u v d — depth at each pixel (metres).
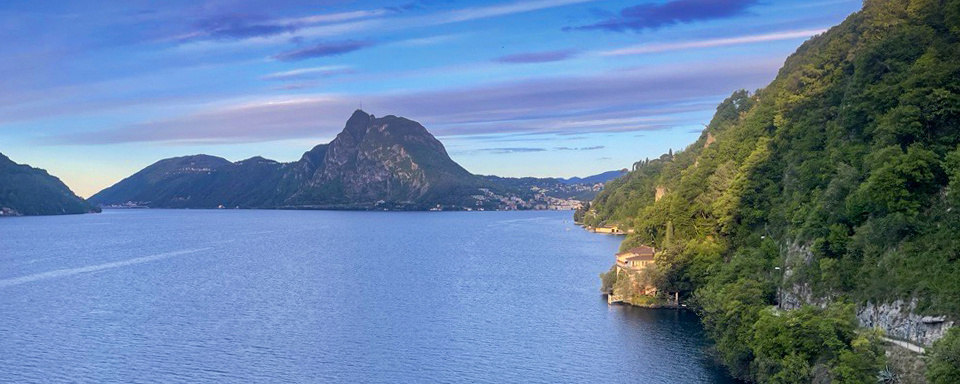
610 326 174.25
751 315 130.38
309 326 185.38
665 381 133.62
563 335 167.75
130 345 167.25
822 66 189.62
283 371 146.38
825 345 110.25
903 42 145.50
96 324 189.88
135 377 142.88
